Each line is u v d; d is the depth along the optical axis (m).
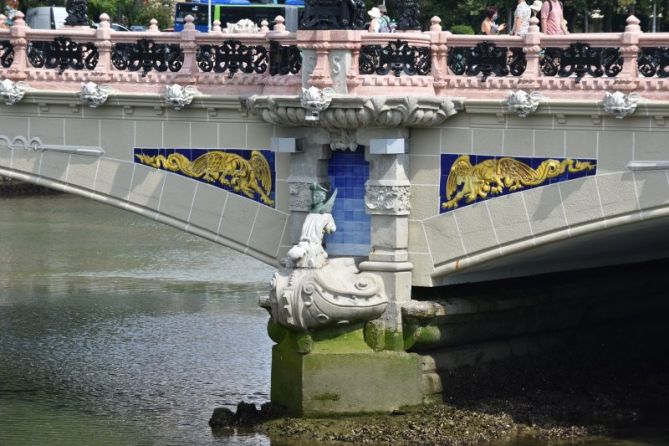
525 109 66.06
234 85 70.81
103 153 73.00
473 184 68.31
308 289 67.00
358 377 68.62
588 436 68.00
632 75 64.81
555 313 76.56
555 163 66.56
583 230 66.44
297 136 69.50
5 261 117.62
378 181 68.56
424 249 69.50
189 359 83.50
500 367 73.94
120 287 106.62
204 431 68.94
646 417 70.94
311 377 68.50
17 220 143.00
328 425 67.94
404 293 69.31
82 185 73.38
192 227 72.31
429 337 69.62
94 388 77.06
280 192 70.75
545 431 68.56
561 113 65.88
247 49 70.62
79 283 108.06
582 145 66.06
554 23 73.00
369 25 75.75
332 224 69.19
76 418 71.50
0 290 104.88
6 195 161.88
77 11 73.50
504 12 108.38
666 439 67.44
